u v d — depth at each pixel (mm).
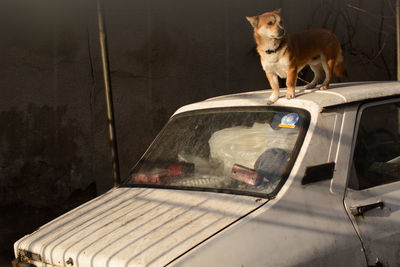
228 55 7824
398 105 3213
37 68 6660
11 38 6504
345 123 2855
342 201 2654
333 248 2451
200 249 2203
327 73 3873
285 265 2283
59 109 6797
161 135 3613
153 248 2285
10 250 5379
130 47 7125
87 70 6910
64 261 2523
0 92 6484
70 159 6879
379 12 9109
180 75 7496
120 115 7102
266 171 2713
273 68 3678
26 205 6637
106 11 6922
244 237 2285
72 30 6809
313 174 2598
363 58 9047
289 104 3000
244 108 3234
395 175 3021
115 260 2283
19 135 6613
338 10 8688
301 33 3826
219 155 3088
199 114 3490
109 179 7090
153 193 2986
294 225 2418
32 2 6574
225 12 7770
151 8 7234
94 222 2773
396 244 2703
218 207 2543
